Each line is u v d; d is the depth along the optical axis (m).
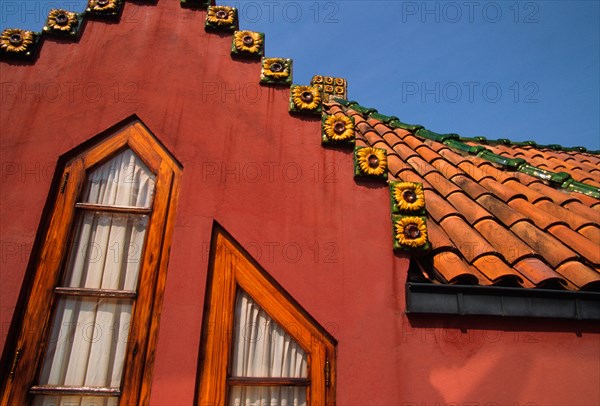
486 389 3.27
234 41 4.02
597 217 4.92
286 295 3.35
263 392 3.21
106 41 3.91
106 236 3.41
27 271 3.13
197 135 3.67
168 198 3.49
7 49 3.67
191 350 3.04
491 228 4.34
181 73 3.88
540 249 4.19
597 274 3.74
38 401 2.98
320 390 3.17
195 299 3.17
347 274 3.41
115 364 3.11
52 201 3.39
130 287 3.28
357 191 3.66
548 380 3.38
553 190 5.50
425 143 6.79
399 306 3.38
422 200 3.62
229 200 3.49
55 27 3.82
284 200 3.55
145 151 3.64
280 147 3.72
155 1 4.14
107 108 3.68
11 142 3.44
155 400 2.91
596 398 3.41
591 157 8.79
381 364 3.21
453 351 3.33
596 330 3.59
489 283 3.57
